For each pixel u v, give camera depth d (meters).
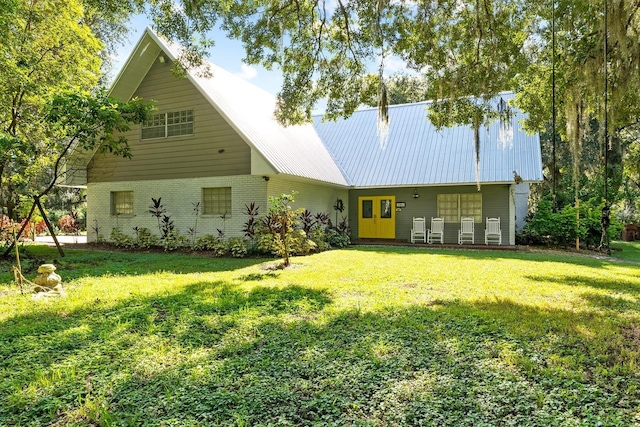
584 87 7.96
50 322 4.74
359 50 8.64
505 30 7.65
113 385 3.08
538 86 9.34
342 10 7.86
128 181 14.38
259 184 12.34
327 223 14.98
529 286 6.73
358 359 3.51
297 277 7.71
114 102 10.55
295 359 3.53
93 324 4.66
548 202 16.09
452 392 2.87
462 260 10.39
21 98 10.64
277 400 2.80
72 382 3.14
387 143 18.41
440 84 8.29
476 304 5.43
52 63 10.85
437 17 7.73
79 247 13.98
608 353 3.62
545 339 3.96
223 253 11.89
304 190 14.44
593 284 6.96
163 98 13.59
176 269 8.98
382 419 2.55
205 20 7.63
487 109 8.95
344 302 5.57
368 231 17.78
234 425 2.50
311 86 9.23
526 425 2.46
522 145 15.66
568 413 2.58
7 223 9.30
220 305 5.45
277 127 14.82
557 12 7.48
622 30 6.76
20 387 3.09
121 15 8.27
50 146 11.23
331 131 20.59
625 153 17.06
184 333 4.29
